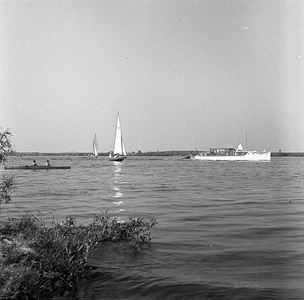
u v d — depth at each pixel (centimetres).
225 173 5731
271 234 1207
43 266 731
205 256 941
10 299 617
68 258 768
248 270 829
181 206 1894
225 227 1326
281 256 947
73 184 3391
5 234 938
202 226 1340
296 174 5431
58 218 1459
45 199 2147
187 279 763
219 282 749
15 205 1856
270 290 704
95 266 841
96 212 1638
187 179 4275
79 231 1054
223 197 2350
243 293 689
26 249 780
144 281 750
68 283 719
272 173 5725
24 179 4088
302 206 1906
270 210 1753
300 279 769
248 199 2233
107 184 3444
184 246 1039
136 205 1920
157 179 4272
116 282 745
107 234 1100
